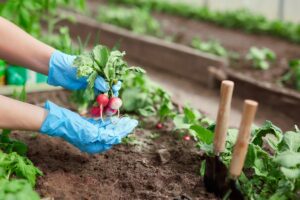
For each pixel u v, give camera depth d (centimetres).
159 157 122
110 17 271
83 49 146
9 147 116
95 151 117
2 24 114
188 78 210
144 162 121
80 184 112
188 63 209
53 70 117
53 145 126
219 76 195
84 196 108
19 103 113
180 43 244
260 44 243
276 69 206
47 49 117
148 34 258
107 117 119
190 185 113
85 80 117
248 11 284
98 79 113
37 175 113
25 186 99
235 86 191
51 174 114
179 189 111
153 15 308
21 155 117
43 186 110
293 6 264
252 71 204
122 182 113
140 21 264
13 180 101
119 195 109
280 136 113
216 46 227
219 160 106
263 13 283
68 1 174
